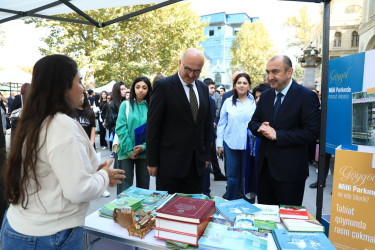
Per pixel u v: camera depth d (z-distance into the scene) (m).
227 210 1.75
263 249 1.30
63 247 1.14
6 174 1.10
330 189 4.22
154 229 1.54
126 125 2.96
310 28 26.41
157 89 2.19
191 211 1.44
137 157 2.94
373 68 1.82
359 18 20.77
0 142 1.74
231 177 3.39
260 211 1.75
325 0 1.99
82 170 1.09
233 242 1.36
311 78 9.11
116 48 18.00
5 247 1.16
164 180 2.29
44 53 15.45
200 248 1.35
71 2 2.91
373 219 1.83
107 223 1.61
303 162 2.12
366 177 1.86
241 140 3.24
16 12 3.14
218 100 5.85
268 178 2.26
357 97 1.93
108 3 3.01
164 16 18.27
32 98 1.12
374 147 1.84
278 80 2.06
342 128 2.09
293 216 1.66
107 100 8.23
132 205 1.75
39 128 1.07
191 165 2.28
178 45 19.86
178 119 2.20
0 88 18.25
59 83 1.13
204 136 2.45
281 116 2.10
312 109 2.05
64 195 1.09
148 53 18.81
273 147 2.14
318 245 1.34
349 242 1.94
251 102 3.31
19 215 1.13
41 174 1.09
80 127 1.18
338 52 21.92
